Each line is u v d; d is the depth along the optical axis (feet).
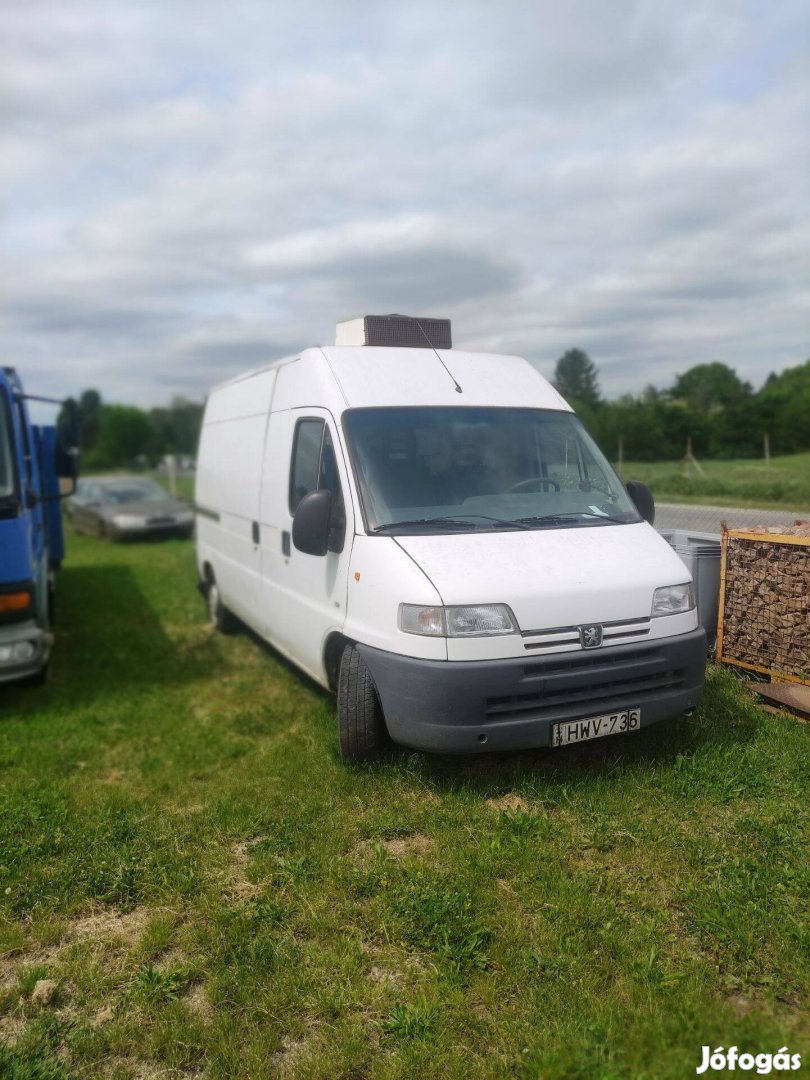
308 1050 9.09
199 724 20.25
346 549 16.31
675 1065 8.40
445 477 16.85
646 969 9.80
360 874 12.27
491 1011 9.44
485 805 14.29
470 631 13.79
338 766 16.30
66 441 22.98
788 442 162.40
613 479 18.20
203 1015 9.75
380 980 10.17
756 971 9.75
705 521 32.71
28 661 21.38
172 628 31.14
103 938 11.38
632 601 14.75
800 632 17.92
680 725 16.72
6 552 20.99
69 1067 9.08
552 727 13.97
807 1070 8.34
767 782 14.29
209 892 12.23
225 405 27.43
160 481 133.80
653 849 12.46
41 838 13.96
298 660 19.99
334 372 18.31
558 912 11.05
